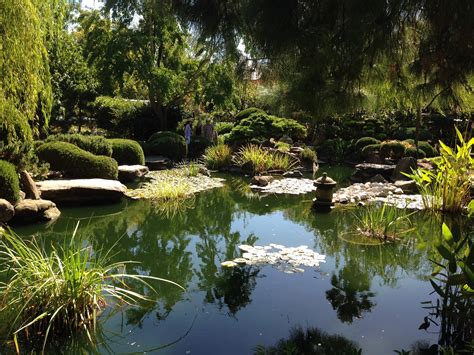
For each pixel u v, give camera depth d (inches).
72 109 619.8
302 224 251.3
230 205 307.7
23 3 163.9
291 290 151.8
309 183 390.3
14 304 123.7
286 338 116.6
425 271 171.8
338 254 193.0
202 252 201.9
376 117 582.6
